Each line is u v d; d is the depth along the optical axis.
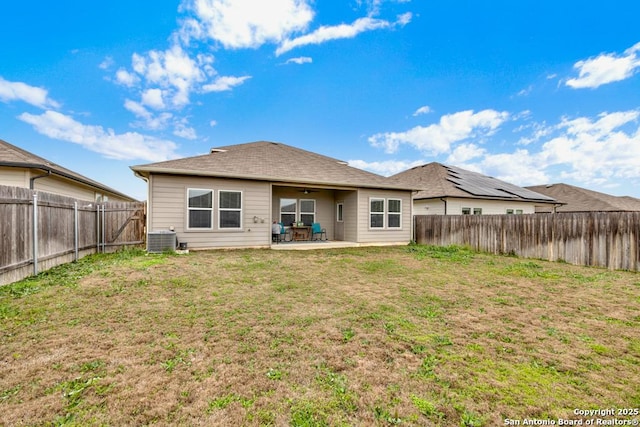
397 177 22.72
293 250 10.76
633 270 7.52
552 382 2.52
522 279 6.47
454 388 2.41
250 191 10.70
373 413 2.10
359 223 12.42
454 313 4.23
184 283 5.56
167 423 1.97
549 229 9.34
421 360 2.86
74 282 5.42
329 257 9.16
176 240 9.55
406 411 2.13
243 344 3.13
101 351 2.93
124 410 2.09
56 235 6.74
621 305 4.66
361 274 6.75
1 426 1.92
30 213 5.74
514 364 2.81
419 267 7.73
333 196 13.95
